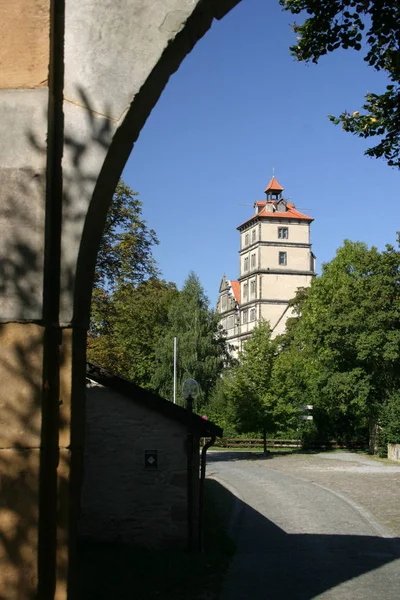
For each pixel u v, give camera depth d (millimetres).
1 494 3775
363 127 10445
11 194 3959
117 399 12789
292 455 42469
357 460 38125
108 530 12516
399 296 39188
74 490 3986
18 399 3836
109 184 4238
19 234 3928
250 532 14984
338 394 40344
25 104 4023
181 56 4367
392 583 10070
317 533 14875
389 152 10703
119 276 19859
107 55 4133
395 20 9125
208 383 54750
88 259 4223
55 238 4031
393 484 25297
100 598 8609
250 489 23562
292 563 11555
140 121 4301
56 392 3943
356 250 42312
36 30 4090
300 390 47031
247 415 42000
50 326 3957
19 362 3861
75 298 4016
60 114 4105
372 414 40844
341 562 11656
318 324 40344
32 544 3744
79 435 4102
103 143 4070
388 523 16375
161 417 12680
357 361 39812
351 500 20656
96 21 4160
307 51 9797
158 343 54562
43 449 3844
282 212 85312
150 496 12547
